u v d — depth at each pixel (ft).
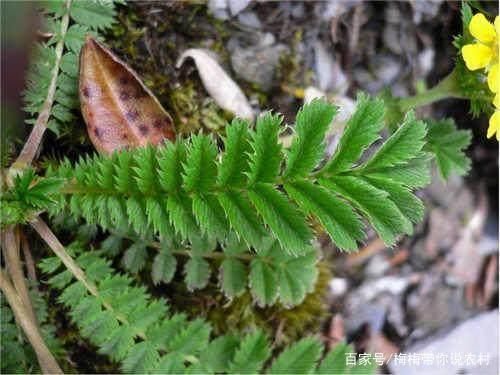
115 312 0.61
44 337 0.64
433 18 0.82
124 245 0.68
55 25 0.61
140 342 0.61
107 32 0.69
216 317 0.75
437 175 0.88
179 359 0.62
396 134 0.48
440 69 0.84
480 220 0.91
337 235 0.47
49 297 0.69
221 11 0.73
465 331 0.90
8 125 0.61
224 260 0.66
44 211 0.63
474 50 0.53
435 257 0.90
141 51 0.70
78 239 0.65
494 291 0.92
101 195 0.57
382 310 0.87
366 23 0.81
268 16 0.76
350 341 0.85
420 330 0.89
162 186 0.53
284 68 0.76
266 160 0.48
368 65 0.82
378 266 0.87
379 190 0.47
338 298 0.85
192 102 0.71
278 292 0.68
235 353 0.64
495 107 0.58
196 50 0.72
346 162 0.48
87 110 0.61
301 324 0.80
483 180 0.91
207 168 0.50
